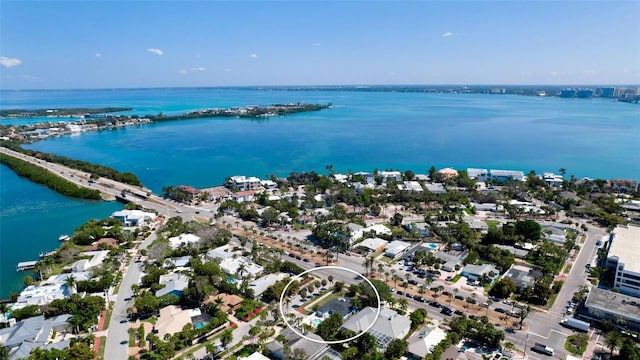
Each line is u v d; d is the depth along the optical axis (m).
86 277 161.50
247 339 123.38
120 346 121.12
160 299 141.75
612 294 142.75
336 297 150.75
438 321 134.88
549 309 142.62
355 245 199.50
